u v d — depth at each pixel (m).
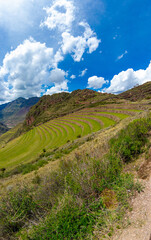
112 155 3.72
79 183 2.86
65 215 2.06
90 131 45.62
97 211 2.30
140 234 1.71
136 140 4.55
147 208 2.06
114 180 2.85
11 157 60.53
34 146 67.81
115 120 40.25
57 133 71.44
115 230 1.90
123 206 2.21
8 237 2.53
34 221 2.39
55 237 1.89
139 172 3.12
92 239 1.88
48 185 3.37
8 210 2.79
